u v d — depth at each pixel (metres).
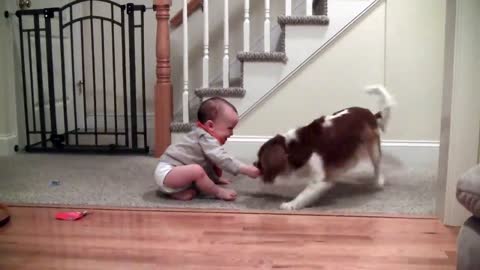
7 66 2.89
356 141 1.92
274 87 2.65
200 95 2.67
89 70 3.49
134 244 1.49
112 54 3.14
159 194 2.03
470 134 1.57
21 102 3.07
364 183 2.18
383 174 2.31
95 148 2.98
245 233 1.58
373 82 2.61
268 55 2.59
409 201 1.92
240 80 2.95
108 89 3.48
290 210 1.81
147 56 3.39
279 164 1.83
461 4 1.50
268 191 2.07
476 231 0.94
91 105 3.53
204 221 1.70
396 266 1.32
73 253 1.43
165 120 2.72
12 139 2.96
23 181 2.24
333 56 2.61
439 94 2.57
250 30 3.19
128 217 1.75
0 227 1.64
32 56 3.12
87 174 2.38
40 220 1.72
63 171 2.45
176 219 1.72
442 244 1.48
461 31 1.52
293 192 2.06
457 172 1.60
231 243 1.49
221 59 3.27
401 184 2.17
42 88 3.02
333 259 1.37
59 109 3.33
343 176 2.19
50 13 2.88
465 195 0.96
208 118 2.00
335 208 1.83
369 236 1.54
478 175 0.97
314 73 2.63
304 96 2.65
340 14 2.55
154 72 3.40
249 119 2.70
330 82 2.63
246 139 2.71
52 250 1.45
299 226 1.64
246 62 2.63
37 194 2.02
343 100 2.64
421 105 2.58
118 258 1.39
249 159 2.66
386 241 1.50
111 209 1.84
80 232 1.60
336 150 1.84
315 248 1.45
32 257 1.40
